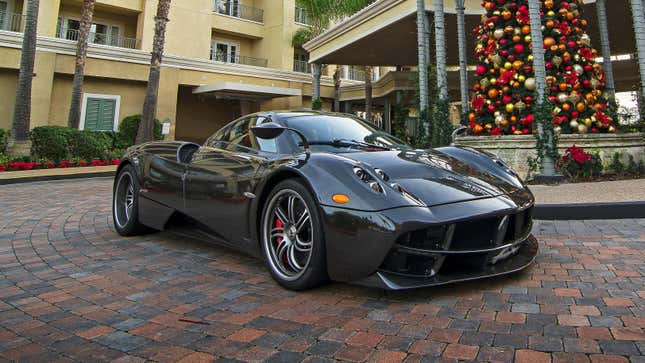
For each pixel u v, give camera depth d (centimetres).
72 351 166
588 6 966
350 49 1307
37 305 216
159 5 1311
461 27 920
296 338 172
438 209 205
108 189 824
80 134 1186
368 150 279
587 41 685
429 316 189
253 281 252
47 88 1343
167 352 163
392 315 192
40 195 719
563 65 662
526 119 652
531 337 165
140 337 178
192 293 232
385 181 218
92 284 249
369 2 1583
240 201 266
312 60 1470
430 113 827
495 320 182
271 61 2058
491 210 212
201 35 1833
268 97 1753
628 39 1264
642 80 645
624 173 636
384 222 194
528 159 629
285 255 244
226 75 1720
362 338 169
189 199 311
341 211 206
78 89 1278
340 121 326
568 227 377
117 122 1509
